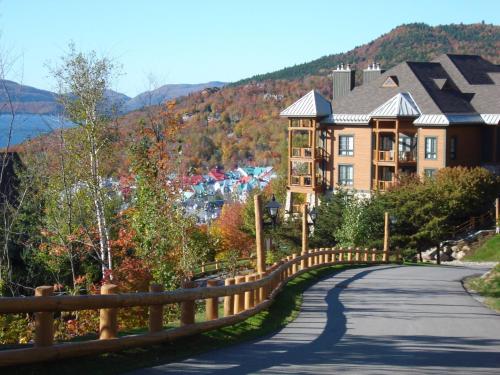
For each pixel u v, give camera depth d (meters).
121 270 25.22
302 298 21.23
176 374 9.40
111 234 31.84
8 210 29.20
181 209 28.23
